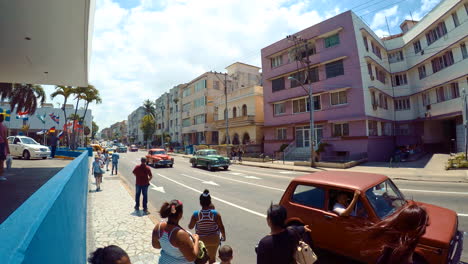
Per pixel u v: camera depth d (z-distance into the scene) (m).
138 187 7.69
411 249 2.02
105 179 14.25
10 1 5.52
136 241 5.27
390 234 2.18
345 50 22.92
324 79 24.48
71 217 2.48
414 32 26.50
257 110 33.34
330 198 4.28
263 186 11.98
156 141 72.69
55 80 11.64
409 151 22.38
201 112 46.38
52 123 44.19
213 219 4.07
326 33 24.05
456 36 20.41
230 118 35.88
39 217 1.25
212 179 14.49
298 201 4.70
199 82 48.03
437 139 25.67
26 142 17.02
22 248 0.90
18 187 6.59
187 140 54.25
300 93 26.64
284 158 25.47
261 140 33.16
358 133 21.84
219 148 33.75
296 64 27.11
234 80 45.16
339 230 3.92
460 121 20.75
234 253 4.95
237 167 22.20
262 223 6.69
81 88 28.11
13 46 7.84
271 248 2.43
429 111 24.33
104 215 7.13
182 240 2.79
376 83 24.48
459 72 20.22
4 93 24.91
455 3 20.00
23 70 10.09
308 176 4.96
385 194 4.21
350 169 17.81
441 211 4.09
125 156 37.41
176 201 2.98
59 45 7.79
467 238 5.04
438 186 10.68
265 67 31.19
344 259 4.37
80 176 4.76
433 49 23.56
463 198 8.30
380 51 28.08
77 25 6.59
